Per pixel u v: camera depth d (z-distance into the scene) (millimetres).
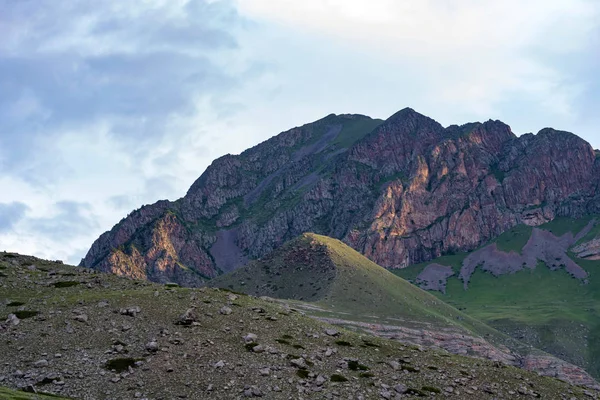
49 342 71750
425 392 74750
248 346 79438
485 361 98688
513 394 80938
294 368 74750
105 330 77062
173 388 64438
